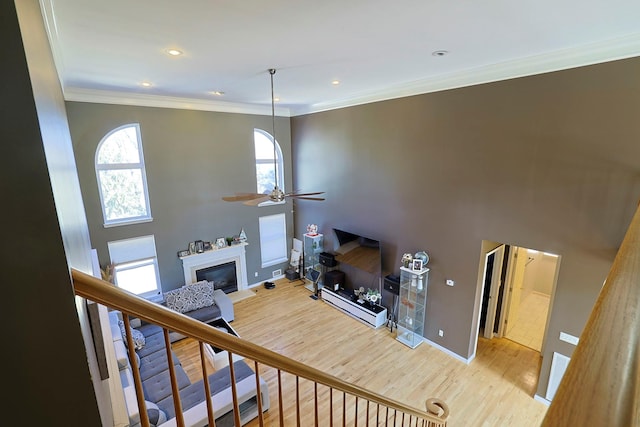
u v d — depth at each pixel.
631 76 2.96
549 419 0.37
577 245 3.52
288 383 4.45
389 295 5.88
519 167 3.86
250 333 5.72
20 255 0.53
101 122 5.27
